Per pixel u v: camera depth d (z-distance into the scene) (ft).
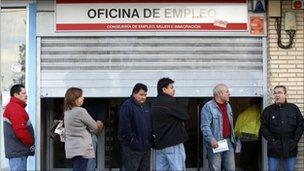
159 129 25.57
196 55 31.14
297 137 27.96
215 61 31.19
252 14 31.19
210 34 31.01
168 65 31.09
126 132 26.55
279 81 30.68
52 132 25.88
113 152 32.86
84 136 24.21
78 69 31.04
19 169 25.40
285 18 30.60
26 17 31.12
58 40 31.12
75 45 31.12
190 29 31.01
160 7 30.96
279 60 30.71
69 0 30.96
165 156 25.54
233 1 31.12
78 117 24.00
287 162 28.37
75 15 30.94
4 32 31.17
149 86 30.99
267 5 30.94
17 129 24.98
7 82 31.09
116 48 31.07
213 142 26.58
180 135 25.61
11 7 31.14
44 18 31.01
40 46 31.07
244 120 31.07
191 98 32.94
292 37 30.71
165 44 31.12
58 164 33.14
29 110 30.83
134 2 30.91
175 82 31.07
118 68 31.04
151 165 31.07
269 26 30.78
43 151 31.86
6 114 25.34
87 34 30.94
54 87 31.01
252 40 31.27
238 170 32.50
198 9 31.04
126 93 30.99
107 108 32.24
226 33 31.04
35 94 30.94
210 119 27.09
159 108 25.50
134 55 31.04
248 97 31.89
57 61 31.04
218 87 27.25
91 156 24.38
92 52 31.07
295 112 28.02
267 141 28.94
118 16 30.91
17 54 31.14
